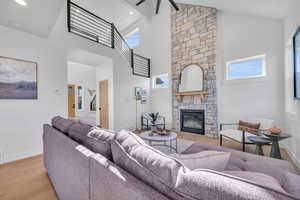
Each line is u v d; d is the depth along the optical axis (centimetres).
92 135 115
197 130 423
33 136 262
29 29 246
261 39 316
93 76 912
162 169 58
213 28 392
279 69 295
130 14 539
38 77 269
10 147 237
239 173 71
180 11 469
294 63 224
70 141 124
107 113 463
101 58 412
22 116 250
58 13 205
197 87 418
